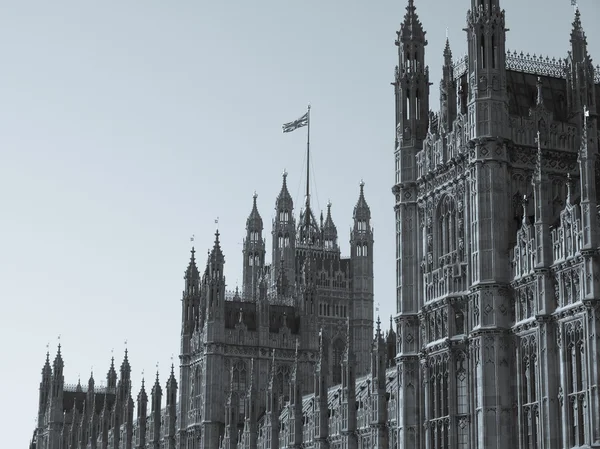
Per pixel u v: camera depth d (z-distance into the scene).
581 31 94.38
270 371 172.75
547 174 86.88
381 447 116.75
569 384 77.19
